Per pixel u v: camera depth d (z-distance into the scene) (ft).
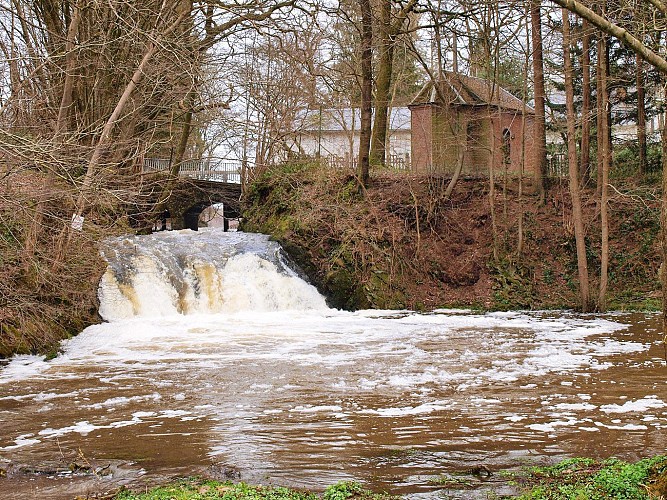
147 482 32.53
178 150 117.19
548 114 134.41
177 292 94.84
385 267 107.96
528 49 116.26
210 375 58.23
